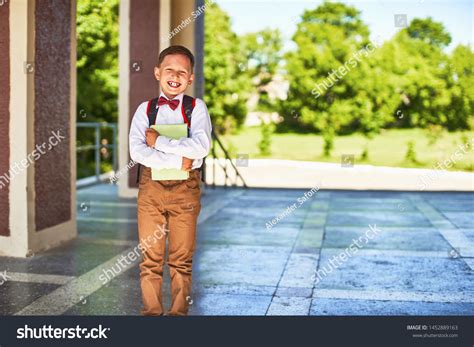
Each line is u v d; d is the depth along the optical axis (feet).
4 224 18.99
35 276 16.66
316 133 69.15
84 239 21.83
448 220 27.14
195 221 11.41
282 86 69.82
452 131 64.90
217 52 70.03
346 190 39.22
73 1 21.11
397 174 50.96
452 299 14.89
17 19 18.35
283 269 17.88
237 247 21.02
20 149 18.65
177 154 10.75
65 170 21.26
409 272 17.58
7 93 18.63
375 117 66.59
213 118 70.64
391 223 26.35
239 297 14.89
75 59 21.53
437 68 65.05
